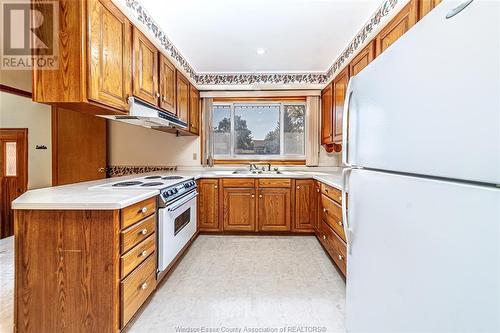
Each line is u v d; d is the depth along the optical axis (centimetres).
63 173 370
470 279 63
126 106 186
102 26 159
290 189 347
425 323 79
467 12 64
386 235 103
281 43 267
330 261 264
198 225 342
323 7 200
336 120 309
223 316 174
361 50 235
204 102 384
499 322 56
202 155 388
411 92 86
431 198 76
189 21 222
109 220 143
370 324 117
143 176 301
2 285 213
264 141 407
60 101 147
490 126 58
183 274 235
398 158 94
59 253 143
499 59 56
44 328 144
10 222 404
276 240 332
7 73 258
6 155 405
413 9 153
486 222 59
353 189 137
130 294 157
